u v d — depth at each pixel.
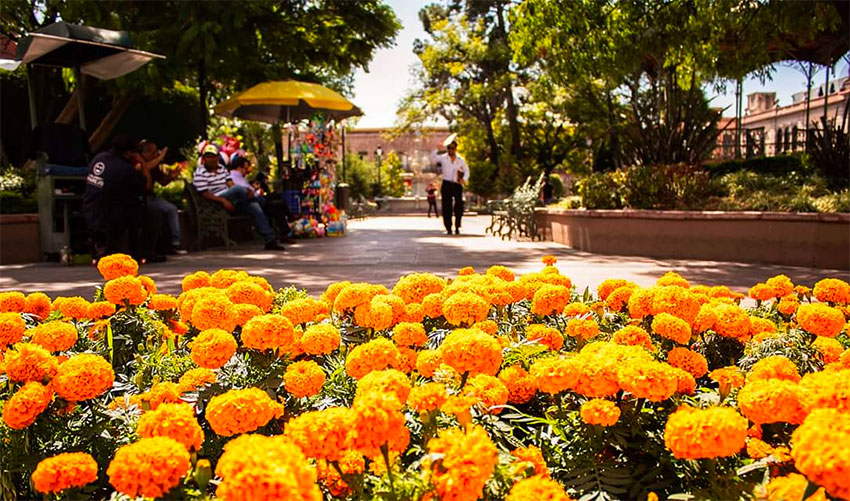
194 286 2.83
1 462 1.64
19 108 18.20
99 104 18.12
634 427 1.54
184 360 2.16
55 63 9.70
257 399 1.39
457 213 14.62
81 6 12.44
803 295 3.00
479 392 1.55
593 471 1.50
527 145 36.25
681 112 11.73
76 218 9.12
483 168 36.09
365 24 15.65
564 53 11.00
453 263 8.04
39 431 1.73
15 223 9.03
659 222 9.13
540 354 2.08
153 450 1.11
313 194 13.84
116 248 8.22
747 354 2.18
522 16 11.17
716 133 12.05
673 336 2.03
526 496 1.10
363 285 2.40
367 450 1.18
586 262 8.22
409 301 2.51
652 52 10.44
